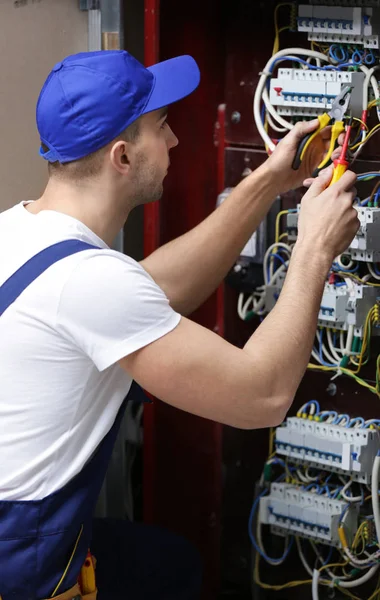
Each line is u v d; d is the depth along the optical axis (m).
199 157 2.32
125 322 1.37
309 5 2.01
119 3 2.09
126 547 1.94
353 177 1.59
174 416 2.38
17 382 1.44
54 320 1.40
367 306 2.05
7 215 1.56
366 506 2.15
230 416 1.42
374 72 2.00
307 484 2.23
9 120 2.01
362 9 1.93
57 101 1.49
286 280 1.51
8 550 1.47
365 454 2.06
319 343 2.17
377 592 2.16
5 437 1.45
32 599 1.51
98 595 1.79
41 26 2.03
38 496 1.47
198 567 1.91
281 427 2.22
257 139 2.26
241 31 2.24
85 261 1.39
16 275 1.44
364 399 2.14
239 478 2.44
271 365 1.41
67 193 1.52
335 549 2.23
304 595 2.32
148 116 1.55
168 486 2.41
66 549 1.52
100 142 1.48
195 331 1.41
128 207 1.58
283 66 2.17
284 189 1.94
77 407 1.46
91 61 1.51
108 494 2.37
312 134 1.86
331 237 1.54
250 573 2.46
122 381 1.51
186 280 1.91
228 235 1.92
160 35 2.14
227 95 2.30
